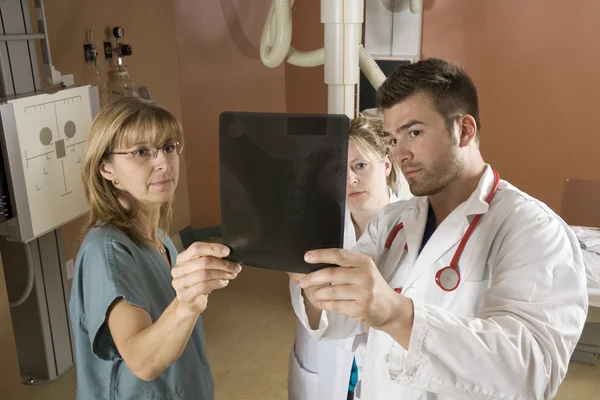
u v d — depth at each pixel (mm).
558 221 1154
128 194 1469
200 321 1626
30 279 2795
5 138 2346
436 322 964
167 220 1694
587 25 3992
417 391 1185
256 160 1028
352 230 1894
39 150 2516
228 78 4695
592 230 3318
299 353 2020
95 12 3492
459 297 1172
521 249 1093
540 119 4281
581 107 4156
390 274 1332
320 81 4793
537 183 4422
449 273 1186
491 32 4230
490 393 956
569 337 1019
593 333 3035
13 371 2432
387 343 1276
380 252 1410
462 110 1110
